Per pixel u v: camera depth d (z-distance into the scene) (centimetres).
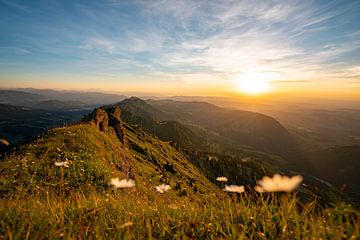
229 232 278
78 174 1502
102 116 6406
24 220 324
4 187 1148
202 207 382
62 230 284
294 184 168
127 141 7519
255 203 332
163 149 10600
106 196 492
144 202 453
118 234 279
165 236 300
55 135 2542
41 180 1261
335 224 240
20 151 1891
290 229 268
